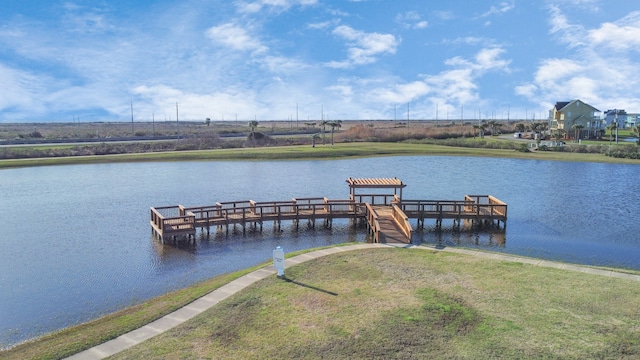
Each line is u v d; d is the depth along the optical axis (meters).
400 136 100.81
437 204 28.56
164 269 20.42
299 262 18.95
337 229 27.91
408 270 17.84
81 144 87.94
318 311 14.05
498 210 28.52
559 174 51.38
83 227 28.45
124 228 28.20
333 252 20.55
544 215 31.27
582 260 21.45
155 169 57.38
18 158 67.19
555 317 13.54
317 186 43.66
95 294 17.52
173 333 12.95
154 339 12.65
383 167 57.97
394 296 15.12
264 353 11.74
